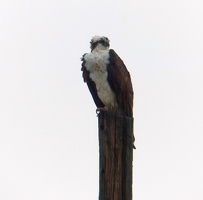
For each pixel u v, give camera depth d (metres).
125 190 9.78
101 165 9.88
